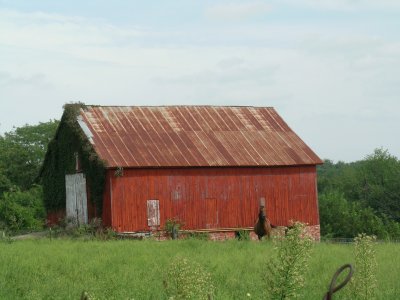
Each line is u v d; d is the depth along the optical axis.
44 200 60.84
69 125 53.91
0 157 106.31
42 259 24.89
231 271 21.08
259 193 54.44
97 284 18.50
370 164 105.38
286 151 56.66
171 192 51.25
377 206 98.69
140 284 18.02
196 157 52.59
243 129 57.94
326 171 196.00
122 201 49.66
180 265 10.91
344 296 15.51
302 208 56.06
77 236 47.16
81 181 53.47
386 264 23.45
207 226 52.22
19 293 17.62
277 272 11.16
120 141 52.03
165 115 56.88
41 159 109.94
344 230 84.12
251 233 53.50
